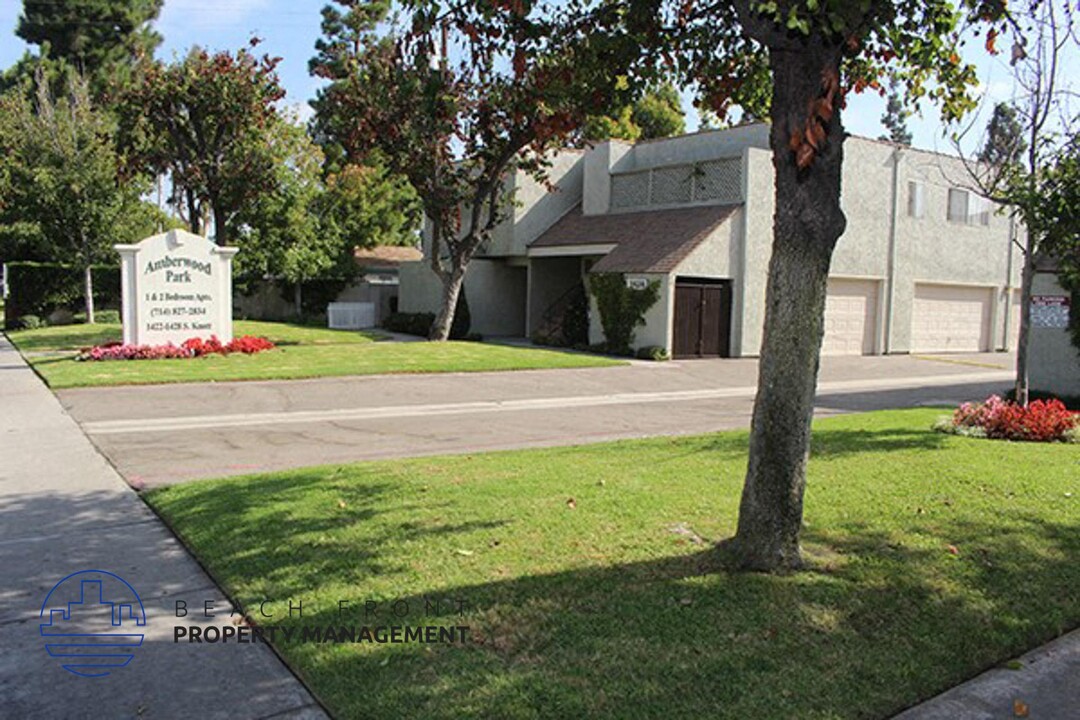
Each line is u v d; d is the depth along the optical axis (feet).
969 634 13.37
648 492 21.22
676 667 11.98
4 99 100.78
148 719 11.05
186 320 60.85
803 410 15.52
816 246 15.01
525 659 12.24
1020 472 23.45
